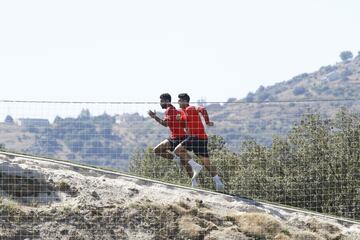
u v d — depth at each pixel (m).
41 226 36.28
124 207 37.81
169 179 56.41
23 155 40.94
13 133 54.59
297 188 54.78
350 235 39.69
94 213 37.22
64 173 39.56
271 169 59.00
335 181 56.66
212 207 39.28
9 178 38.19
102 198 38.31
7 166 38.66
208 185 49.97
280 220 39.66
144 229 37.16
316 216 40.66
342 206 53.34
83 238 36.28
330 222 40.38
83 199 38.00
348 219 41.25
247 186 54.53
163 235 37.09
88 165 41.22
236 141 63.84
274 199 53.81
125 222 37.22
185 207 38.59
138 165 58.81
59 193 38.22
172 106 41.06
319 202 54.09
